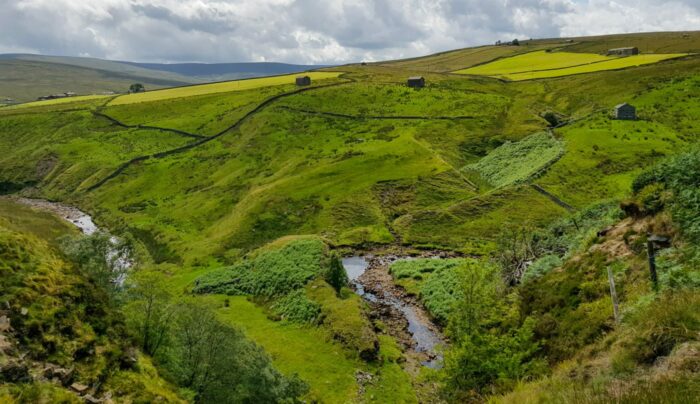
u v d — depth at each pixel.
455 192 110.88
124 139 174.75
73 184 148.88
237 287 77.56
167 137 174.12
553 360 22.73
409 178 117.06
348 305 62.50
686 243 24.34
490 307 31.73
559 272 31.30
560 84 190.38
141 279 33.03
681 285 19.86
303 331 60.22
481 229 94.62
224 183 135.88
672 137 116.81
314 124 167.38
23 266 18.92
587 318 23.50
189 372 32.53
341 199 111.62
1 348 15.31
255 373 36.28
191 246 103.00
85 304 19.69
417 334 60.16
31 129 194.62
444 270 77.12
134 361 19.58
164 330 31.19
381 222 104.19
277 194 115.31
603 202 62.47
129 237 92.75
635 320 18.20
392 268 83.06
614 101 154.62
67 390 15.98
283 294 70.94
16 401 14.28
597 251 29.84
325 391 46.31
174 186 140.38
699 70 164.88
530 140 131.62
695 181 28.03
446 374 26.19
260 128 167.12
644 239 27.16
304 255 79.19
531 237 62.34
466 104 173.88
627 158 108.25
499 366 23.80
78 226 118.75
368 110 176.12
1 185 157.25
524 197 100.75
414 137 143.12
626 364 15.16
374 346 53.75
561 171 107.25
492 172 121.12
